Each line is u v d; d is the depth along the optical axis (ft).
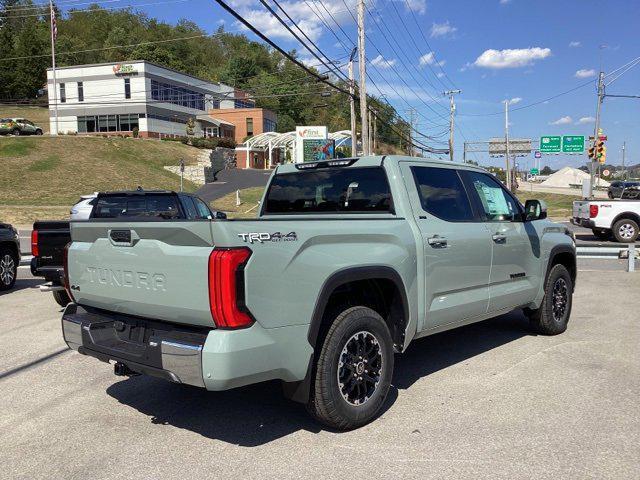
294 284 11.75
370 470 11.25
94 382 16.97
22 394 15.96
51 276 25.88
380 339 13.78
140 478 11.04
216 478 10.98
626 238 59.16
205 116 259.80
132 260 12.13
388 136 271.49
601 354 19.20
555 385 16.11
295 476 11.03
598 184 240.73
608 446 12.17
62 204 117.39
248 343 10.92
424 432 13.03
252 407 14.80
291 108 364.17
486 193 18.97
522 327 23.40
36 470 11.43
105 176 147.13
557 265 21.91
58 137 174.29
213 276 10.64
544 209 19.70
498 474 11.02
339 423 12.85
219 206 125.90
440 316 15.99
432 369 17.83
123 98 217.15
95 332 13.47
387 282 14.40
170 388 16.38
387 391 13.98
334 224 12.98
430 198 16.48
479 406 14.58
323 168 17.57
